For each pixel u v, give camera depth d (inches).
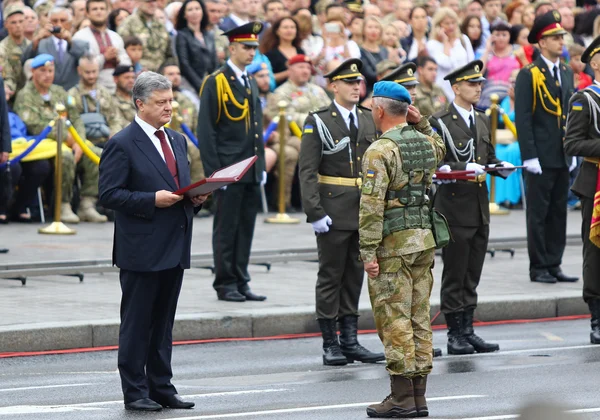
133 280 572.1
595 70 810.8
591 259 796.6
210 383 652.7
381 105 570.9
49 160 1193.4
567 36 1480.1
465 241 758.5
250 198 888.9
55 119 1148.5
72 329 759.1
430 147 576.1
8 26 1207.6
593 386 625.6
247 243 890.1
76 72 1244.5
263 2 1449.3
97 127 1221.1
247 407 573.6
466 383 640.4
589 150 789.9
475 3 1486.2
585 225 802.2
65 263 983.6
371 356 735.1
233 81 885.8
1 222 1206.3
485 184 772.6
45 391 621.9
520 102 973.8
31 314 803.4
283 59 1346.0
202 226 1256.8
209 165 877.2
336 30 1364.4
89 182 1241.4
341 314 741.3
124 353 570.3
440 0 1568.7
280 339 821.2
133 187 570.3
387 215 562.6
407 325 557.6
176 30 1321.4
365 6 1450.5
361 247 559.2
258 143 892.6
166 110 573.6
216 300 884.6
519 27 1446.9
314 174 727.7
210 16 1336.1
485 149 788.0
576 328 871.7
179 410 569.0
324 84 1370.6
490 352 767.1
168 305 582.2
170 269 576.4
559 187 993.5
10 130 1082.1
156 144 576.1
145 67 1286.9
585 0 1578.5
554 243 1004.6
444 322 880.3
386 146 558.6
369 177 556.4
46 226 1198.9
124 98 1256.2
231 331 813.2
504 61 1443.2
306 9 1375.5
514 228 1270.9
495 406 568.7
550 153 976.3
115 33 1268.5
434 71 1332.4
